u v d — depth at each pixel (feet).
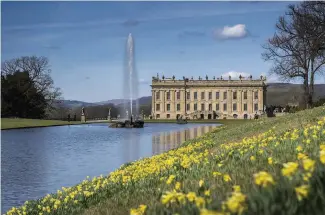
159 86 584.81
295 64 192.75
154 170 34.86
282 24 181.47
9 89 381.19
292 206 14.87
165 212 18.43
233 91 572.51
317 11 145.69
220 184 22.15
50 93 408.67
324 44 149.89
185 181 25.26
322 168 17.92
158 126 286.05
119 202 27.20
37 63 401.49
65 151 114.52
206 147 57.67
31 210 37.32
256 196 16.21
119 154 102.37
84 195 33.63
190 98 581.94
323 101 176.24
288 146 29.55
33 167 82.74
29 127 262.47
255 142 39.78
